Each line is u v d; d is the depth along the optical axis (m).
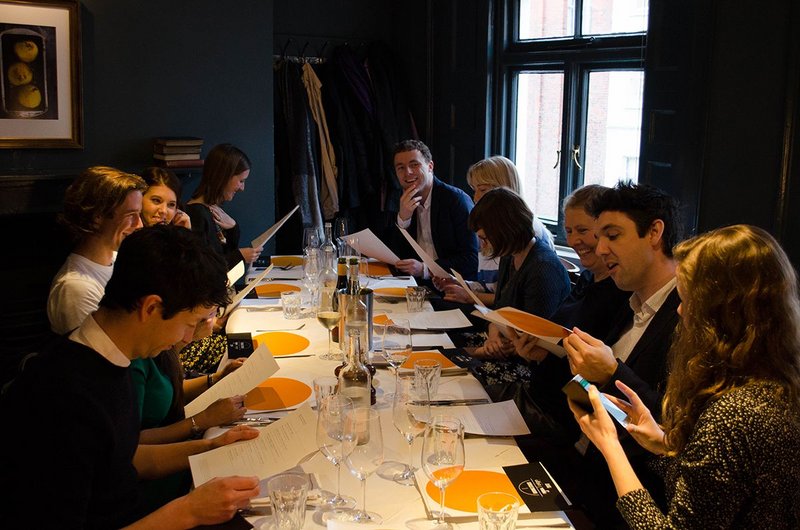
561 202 5.08
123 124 4.79
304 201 5.49
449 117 5.71
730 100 3.63
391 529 1.56
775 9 3.40
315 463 1.86
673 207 2.06
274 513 1.52
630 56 4.46
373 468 1.60
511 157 5.47
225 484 1.62
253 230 5.34
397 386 1.89
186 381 2.40
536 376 2.57
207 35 4.96
